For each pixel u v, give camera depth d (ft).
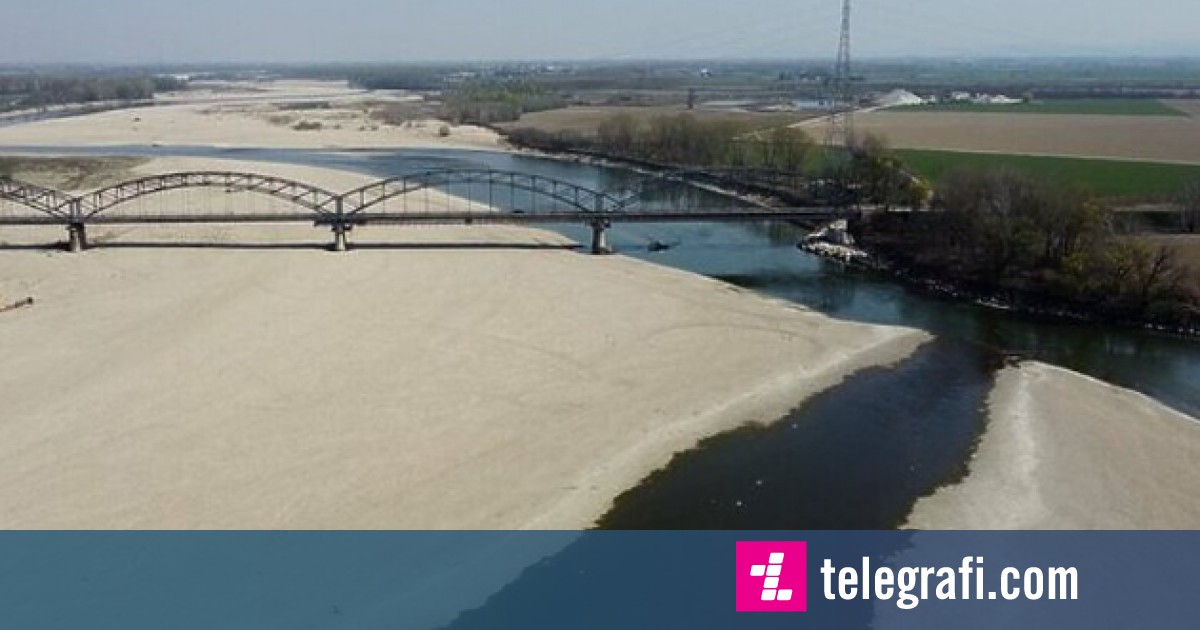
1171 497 166.91
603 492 164.66
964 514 160.66
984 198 314.76
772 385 214.07
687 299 280.51
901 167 402.31
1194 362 239.30
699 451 180.86
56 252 319.06
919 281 312.71
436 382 207.10
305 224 366.63
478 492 163.02
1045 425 196.34
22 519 150.51
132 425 182.50
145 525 150.30
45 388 198.70
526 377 212.02
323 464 170.19
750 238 386.93
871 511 161.68
